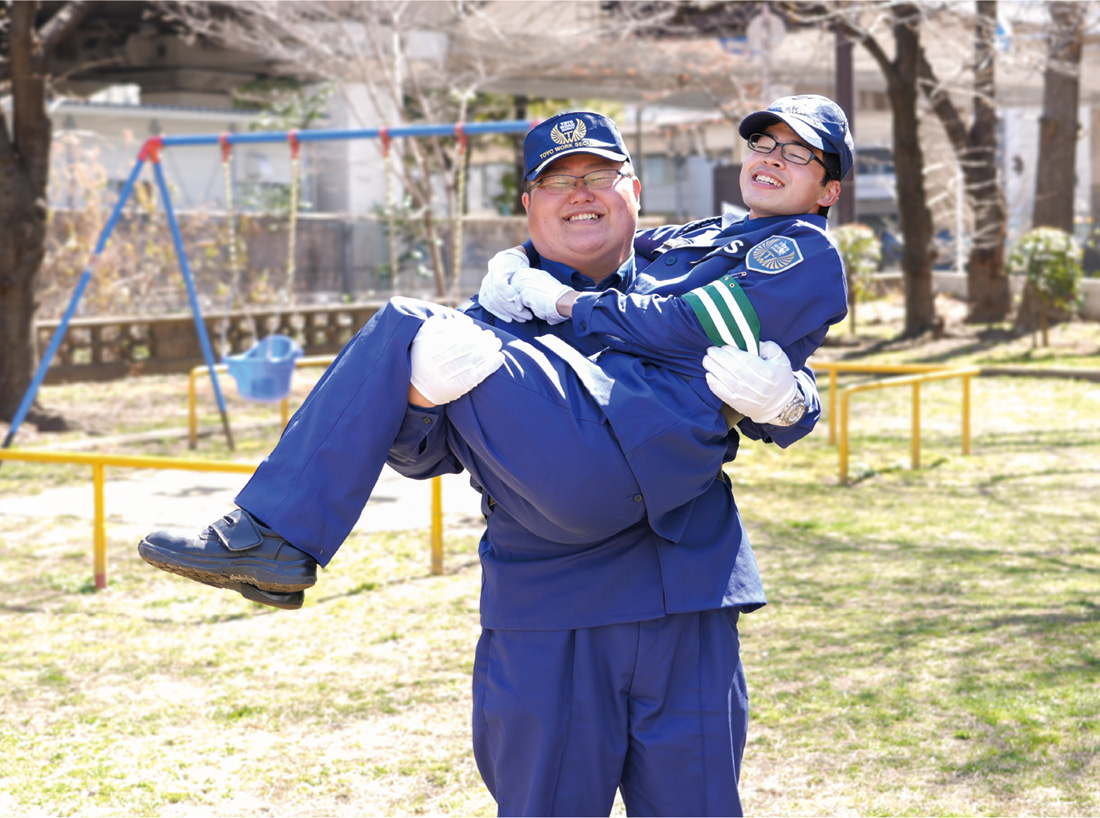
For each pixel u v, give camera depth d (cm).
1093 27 1288
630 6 1842
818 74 2281
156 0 1830
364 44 1880
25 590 624
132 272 1781
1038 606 565
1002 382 1390
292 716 446
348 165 2305
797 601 586
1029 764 388
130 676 491
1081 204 3123
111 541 732
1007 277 1884
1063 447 1007
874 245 1869
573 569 233
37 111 1134
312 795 379
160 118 2327
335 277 2084
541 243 254
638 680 235
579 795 233
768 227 235
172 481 932
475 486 248
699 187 4269
